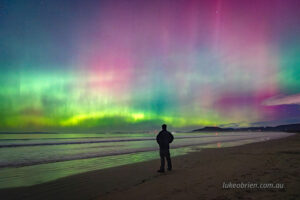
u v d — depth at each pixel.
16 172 9.14
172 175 7.53
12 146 27.92
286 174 6.23
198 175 7.09
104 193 5.62
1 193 5.79
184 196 4.62
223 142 36.44
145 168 9.79
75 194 5.61
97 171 9.12
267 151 15.09
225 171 7.50
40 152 19.27
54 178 7.74
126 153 18.06
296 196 4.12
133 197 4.91
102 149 22.64
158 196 4.80
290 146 19.83
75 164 11.59
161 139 8.65
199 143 33.47
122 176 7.95
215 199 4.25
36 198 5.34
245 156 12.32
